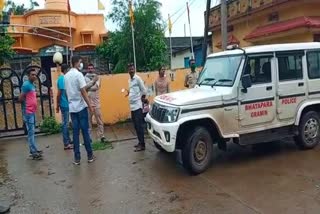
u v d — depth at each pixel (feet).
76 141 24.62
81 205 17.90
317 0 39.24
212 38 63.87
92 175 22.29
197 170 21.29
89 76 29.66
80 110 24.34
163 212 16.62
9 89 36.01
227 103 21.98
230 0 54.19
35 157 26.84
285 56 24.06
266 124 23.35
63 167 24.32
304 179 19.60
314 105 25.54
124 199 18.35
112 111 39.88
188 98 21.43
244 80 22.03
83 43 75.00
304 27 38.34
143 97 27.53
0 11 25.53
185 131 21.39
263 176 20.43
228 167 22.41
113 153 27.14
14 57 71.10
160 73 32.12
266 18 47.44
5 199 19.19
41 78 37.22
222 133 21.89
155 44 67.56
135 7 67.77
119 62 67.97
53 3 71.51
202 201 17.58
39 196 19.39
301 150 25.20
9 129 35.94
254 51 23.03
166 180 20.75
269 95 23.27
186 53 90.38
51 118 36.70
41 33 71.41
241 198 17.66
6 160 27.09
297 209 16.15
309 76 24.94
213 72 24.58
